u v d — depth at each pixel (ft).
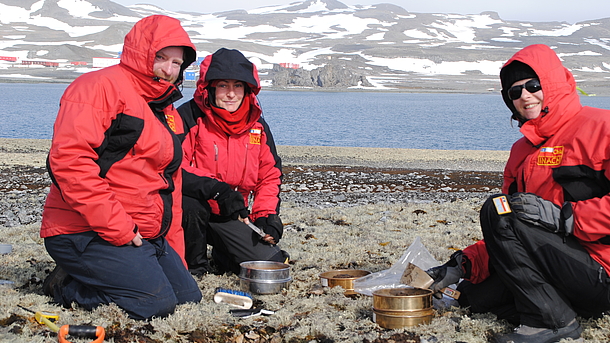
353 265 20.30
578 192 12.96
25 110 195.21
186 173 17.51
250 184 18.63
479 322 14.08
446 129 162.40
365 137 133.08
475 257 14.80
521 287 13.03
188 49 14.92
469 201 35.76
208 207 17.81
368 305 15.49
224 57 17.06
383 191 42.80
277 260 18.39
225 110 17.33
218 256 19.36
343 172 54.34
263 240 18.15
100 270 13.78
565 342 12.82
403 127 167.02
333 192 41.37
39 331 13.19
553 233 12.76
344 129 155.53
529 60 13.26
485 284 14.88
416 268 14.87
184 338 13.38
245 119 18.12
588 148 12.72
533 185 13.74
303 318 14.48
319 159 72.43
